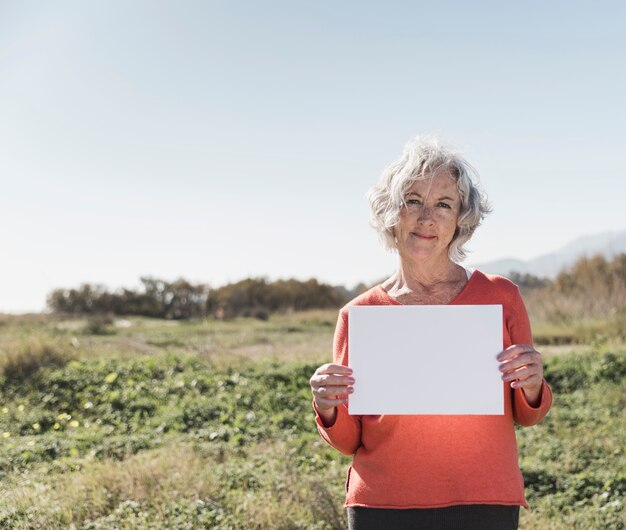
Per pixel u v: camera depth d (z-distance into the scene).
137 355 12.62
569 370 10.80
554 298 17.92
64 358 11.60
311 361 11.81
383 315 2.31
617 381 10.30
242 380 10.43
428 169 2.38
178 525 4.74
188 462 6.11
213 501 5.25
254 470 6.08
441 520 2.23
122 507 5.02
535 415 2.29
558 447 7.00
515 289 2.44
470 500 2.21
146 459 6.32
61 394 9.99
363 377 2.31
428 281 2.46
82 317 24.56
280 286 30.73
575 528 5.00
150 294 29.09
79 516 4.98
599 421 8.16
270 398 9.59
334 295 31.70
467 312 2.29
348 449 2.43
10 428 8.59
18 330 17.69
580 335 14.70
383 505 2.27
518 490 2.25
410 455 2.27
